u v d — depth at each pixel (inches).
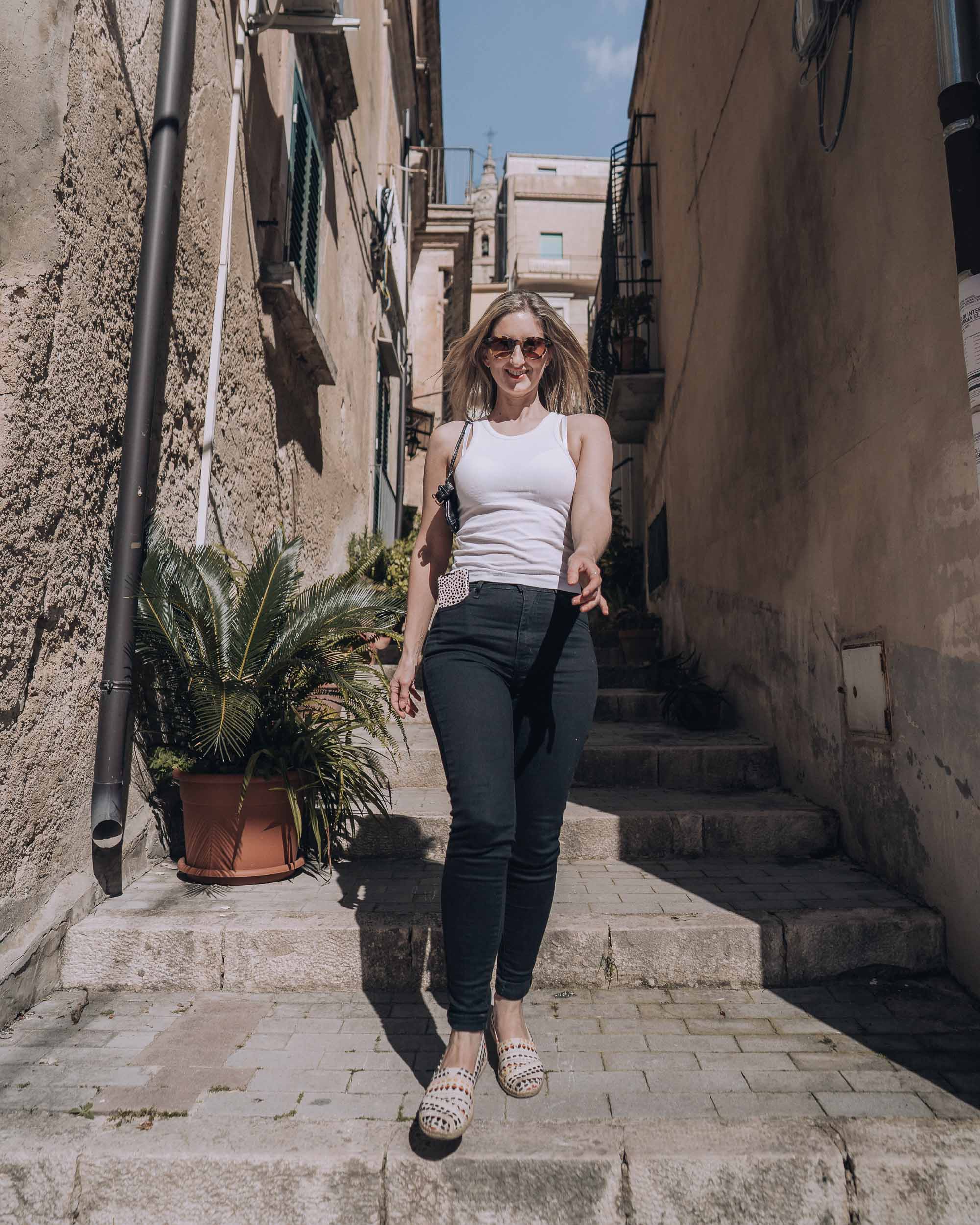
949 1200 63.1
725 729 197.9
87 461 102.9
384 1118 69.2
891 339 110.5
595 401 89.0
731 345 196.1
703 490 231.5
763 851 132.8
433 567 81.7
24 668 89.5
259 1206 63.7
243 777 112.2
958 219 83.6
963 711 93.7
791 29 148.9
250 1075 76.4
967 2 86.0
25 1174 64.3
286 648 115.7
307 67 209.8
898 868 112.1
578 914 103.7
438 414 615.2
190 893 110.7
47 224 93.1
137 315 114.1
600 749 163.0
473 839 69.1
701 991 97.0
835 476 131.3
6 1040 83.1
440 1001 94.3
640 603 389.4
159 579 110.5
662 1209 63.2
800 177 145.2
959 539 93.5
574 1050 82.0
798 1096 72.9
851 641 125.6
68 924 97.6
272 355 180.2
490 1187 63.3
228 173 149.9
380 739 123.5
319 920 100.0
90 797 104.3
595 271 1269.7
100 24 105.9
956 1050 81.4
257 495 170.7
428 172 490.3
